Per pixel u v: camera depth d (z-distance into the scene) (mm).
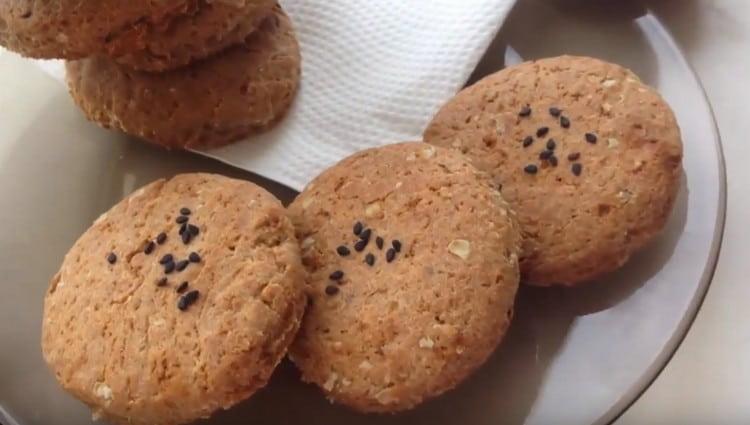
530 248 242
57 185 282
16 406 245
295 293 223
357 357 224
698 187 255
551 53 288
